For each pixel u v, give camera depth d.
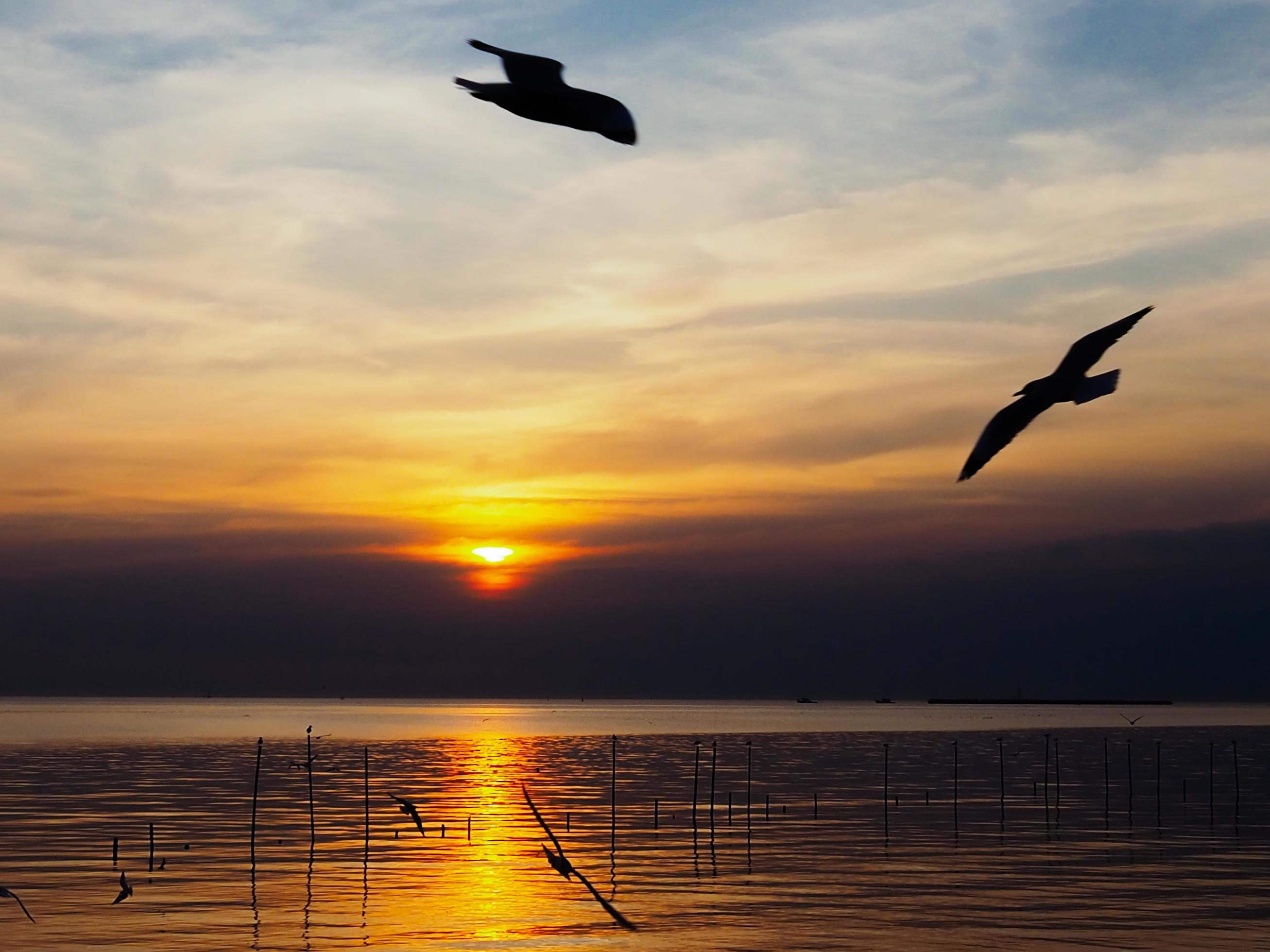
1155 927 53.69
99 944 50.00
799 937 51.69
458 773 158.12
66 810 106.75
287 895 61.84
